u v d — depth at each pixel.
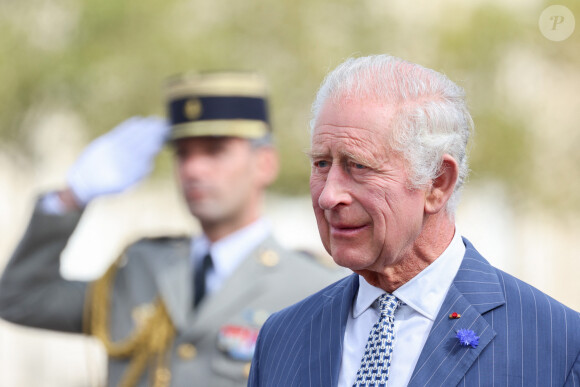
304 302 9.38
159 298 15.52
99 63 25.67
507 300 8.18
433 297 8.37
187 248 15.88
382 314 8.41
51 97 25.84
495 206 33.38
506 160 28.66
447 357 7.95
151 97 26.27
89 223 30.64
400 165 8.06
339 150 8.09
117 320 15.82
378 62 8.31
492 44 28.41
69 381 29.20
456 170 8.27
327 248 8.43
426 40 28.48
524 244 35.09
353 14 28.09
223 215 15.16
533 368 7.79
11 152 26.50
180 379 14.90
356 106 8.11
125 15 26.05
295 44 27.44
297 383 8.64
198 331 14.94
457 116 8.34
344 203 8.09
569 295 36.91
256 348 9.45
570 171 29.47
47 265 16.20
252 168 15.39
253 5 27.53
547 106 29.39
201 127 15.20
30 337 29.02
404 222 8.11
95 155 16.36
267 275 15.05
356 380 8.29
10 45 25.41
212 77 15.50
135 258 16.06
